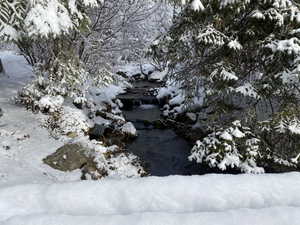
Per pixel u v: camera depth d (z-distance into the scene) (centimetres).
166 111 1406
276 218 253
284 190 314
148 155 974
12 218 255
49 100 895
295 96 704
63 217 257
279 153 716
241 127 729
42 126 815
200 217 255
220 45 710
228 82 755
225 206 293
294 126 651
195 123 1140
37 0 530
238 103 845
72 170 636
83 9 683
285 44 617
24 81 1218
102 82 1058
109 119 1169
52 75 912
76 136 844
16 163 579
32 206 287
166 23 1303
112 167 741
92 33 1048
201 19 756
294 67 646
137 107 1586
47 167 613
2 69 1280
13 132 728
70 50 940
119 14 1125
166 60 883
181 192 309
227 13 712
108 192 309
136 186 316
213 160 697
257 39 714
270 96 723
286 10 647
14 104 923
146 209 289
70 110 951
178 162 928
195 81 862
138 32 1223
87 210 286
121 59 1350
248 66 785
